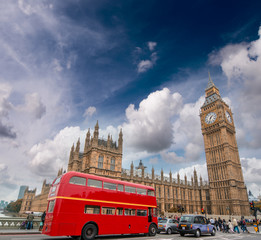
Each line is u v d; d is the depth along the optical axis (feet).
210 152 359.25
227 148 331.57
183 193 341.21
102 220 69.05
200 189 363.56
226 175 323.57
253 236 95.61
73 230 61.05
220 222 140.05
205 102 399.24
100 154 213.25
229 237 88.89
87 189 68.54
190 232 85.87
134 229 78.54
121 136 241.14
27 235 79.10
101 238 74.38
